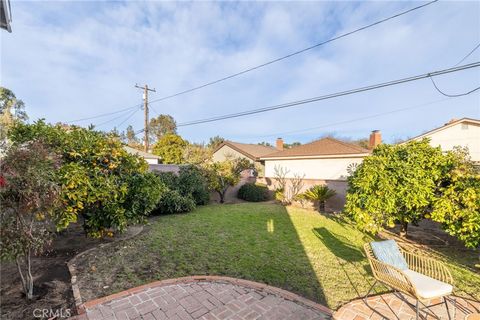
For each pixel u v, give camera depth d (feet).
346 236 22.70
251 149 81.35
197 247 18.71
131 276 13.75
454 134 38.60
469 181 15.39
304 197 40.86
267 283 13.06
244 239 20.98
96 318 9.89
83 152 17.28
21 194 9.65
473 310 10.68
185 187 36.86
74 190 15.37
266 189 52.19
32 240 10.32
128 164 19.69
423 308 10.61
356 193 19.89
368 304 11.07
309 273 14.35
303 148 51.62
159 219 28.96
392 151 19.56
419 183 17.42
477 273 14.74
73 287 12.36
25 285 11.30
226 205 41.45
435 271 11.97
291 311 10.51
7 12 11.82
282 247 18.99
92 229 18.37
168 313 10.29
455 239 21.97
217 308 10.68
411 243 20.90
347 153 40.75
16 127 16.37
